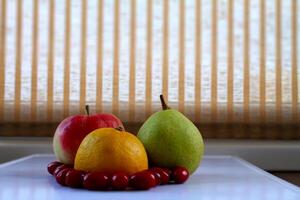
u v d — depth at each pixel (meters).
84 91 1.06
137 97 1.06
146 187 0.46
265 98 1.07
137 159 0.48
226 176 0.57
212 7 1.08
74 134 0.56
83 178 0.47
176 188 0.48
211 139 1.05
